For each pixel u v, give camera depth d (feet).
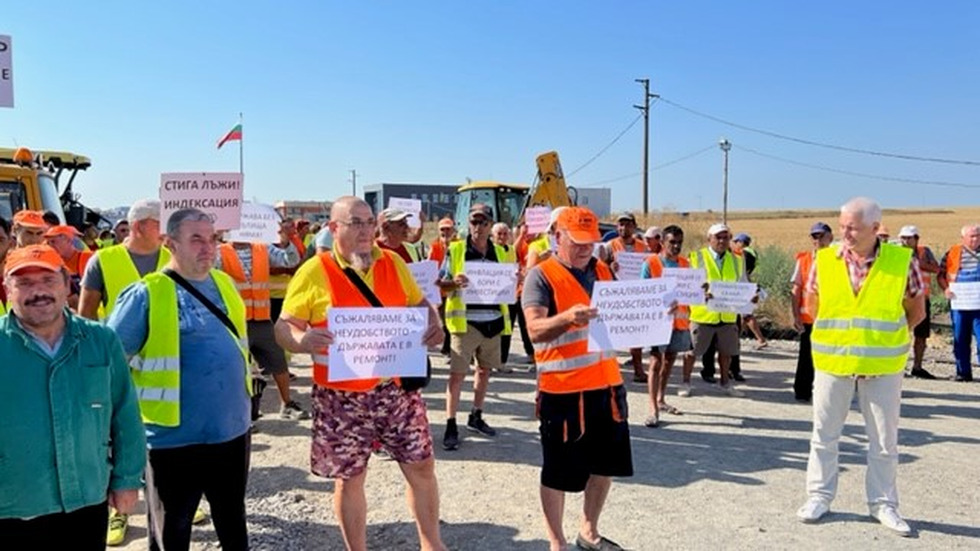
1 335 8.41
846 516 15.84
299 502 16.74
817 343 15.67
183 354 10.84
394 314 11.66
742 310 26.32
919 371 31.12
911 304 15.12
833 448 15.69
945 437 21.89
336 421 11.81
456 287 20.52
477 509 16.35
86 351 8.87
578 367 12.82
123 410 9.43
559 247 13.28
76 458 8.65
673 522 15.60
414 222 28.76
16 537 8.52
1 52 16.56
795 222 203.82
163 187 16.51
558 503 13.03
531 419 24.12
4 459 8.29
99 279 13.69
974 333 30.37
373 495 17.19
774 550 14.20
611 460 13.14
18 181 25.53
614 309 12.57
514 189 57.57
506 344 23.73
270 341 22.81
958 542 14.53
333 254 12.16
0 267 13.21
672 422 23.65
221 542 11.46
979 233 29.91
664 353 23.93
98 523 9.04
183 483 10.93
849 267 15.21
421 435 12.34
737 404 26.08
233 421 11.18
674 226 24.71
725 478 18.37
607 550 13.87
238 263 21.54
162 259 14.10
